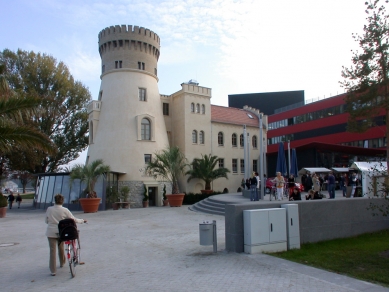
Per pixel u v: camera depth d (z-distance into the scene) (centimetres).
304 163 4012
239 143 4572
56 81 4369
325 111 5538
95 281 775
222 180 4294
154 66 4056
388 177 1219
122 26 3838
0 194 2597
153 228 1650
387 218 1366
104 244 1257
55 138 4469
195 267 865
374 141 4644
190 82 4369
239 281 729
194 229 1561
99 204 3009
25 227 1873
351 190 2148
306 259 916
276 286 688
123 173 3488
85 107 4800
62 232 801
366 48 2562
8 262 1006
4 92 1260
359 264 860
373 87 2553
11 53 4272
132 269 875
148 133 3766
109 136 3631
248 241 989
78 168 2902
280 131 6538
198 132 4159
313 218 1154
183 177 3953
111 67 3844
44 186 3688
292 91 8412
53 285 752
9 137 1195
